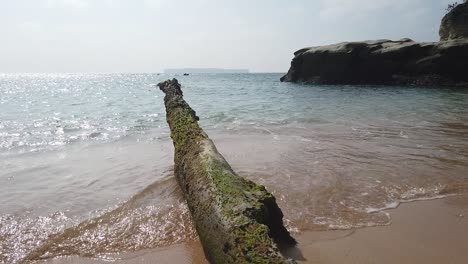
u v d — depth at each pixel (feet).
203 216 12.80
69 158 27.50
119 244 13.84
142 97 90.74
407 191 19.31
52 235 14.56
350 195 18.62
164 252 13.23
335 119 46.44
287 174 21.91
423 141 31.71
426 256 12.93
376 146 29.76
